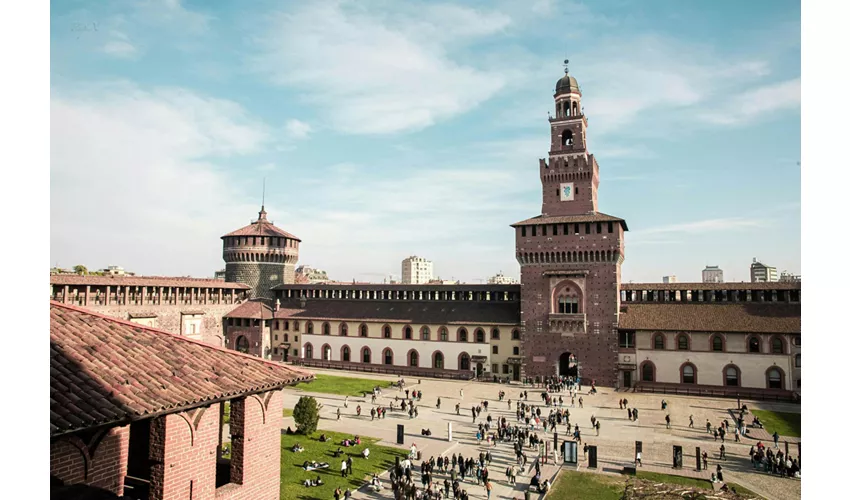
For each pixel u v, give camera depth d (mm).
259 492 23391
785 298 89688
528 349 98062
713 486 46469
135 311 99312
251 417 23172
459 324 104500
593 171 100875
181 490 19656
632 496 31844
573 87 103250
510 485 48031
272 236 131125
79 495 15102
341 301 121688
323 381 97750
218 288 118562
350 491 44656
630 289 99000
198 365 22531
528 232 99625
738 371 86125
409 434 63594
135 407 17656
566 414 66312
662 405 76438
